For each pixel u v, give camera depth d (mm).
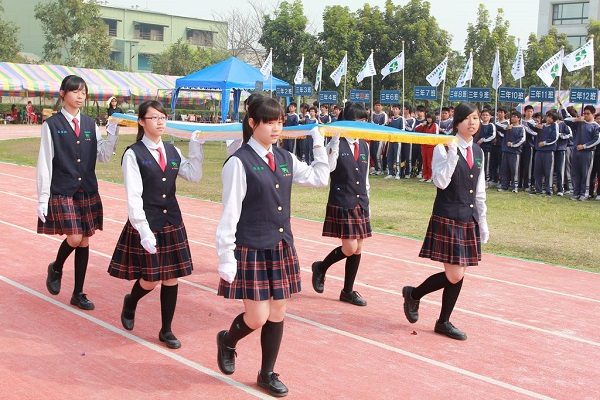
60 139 5980
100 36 51594
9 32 50500
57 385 4676
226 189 4379
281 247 4527
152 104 5230
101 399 4469
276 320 4602
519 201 15336
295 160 4828
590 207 14586
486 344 5918
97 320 6113
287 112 21016
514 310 7031
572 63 18234
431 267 8758
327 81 32812
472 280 8258
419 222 12305
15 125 42812
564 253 10008
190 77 25859
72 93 6016
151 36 72938
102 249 9016
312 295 7262
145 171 5176
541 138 16391
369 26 32250
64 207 5996
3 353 5230
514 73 19297
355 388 4812
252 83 24953
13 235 9742
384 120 19750
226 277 4270
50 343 5492
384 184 18156
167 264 5301
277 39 35250
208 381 4828
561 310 7094
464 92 19266
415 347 5750
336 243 10062
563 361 5570
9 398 4434
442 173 5574
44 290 6992
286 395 4625
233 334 4699
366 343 5801
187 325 6078
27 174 17781
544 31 52875
